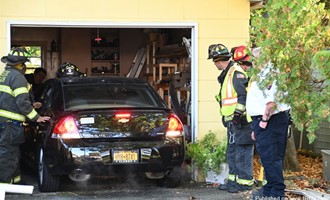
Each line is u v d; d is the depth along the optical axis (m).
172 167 6.93
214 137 8.36
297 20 4.15
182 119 9.54
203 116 8.58
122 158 6.67
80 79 7.77
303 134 11.84
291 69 4.18
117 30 14.07
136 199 6.73
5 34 8.05
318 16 4.18
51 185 7.01
